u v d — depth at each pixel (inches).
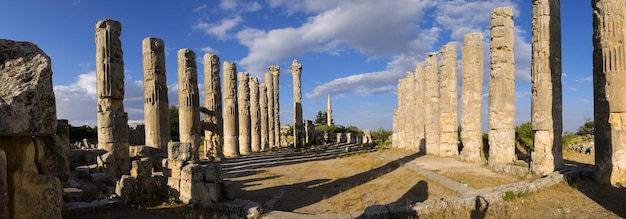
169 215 403.9
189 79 913.5
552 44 598.2
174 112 1927.9
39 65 142.6
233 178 712.4
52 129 143.1
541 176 549.6
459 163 789.2
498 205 407.2
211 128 1077.1
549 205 403.2
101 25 655.8
